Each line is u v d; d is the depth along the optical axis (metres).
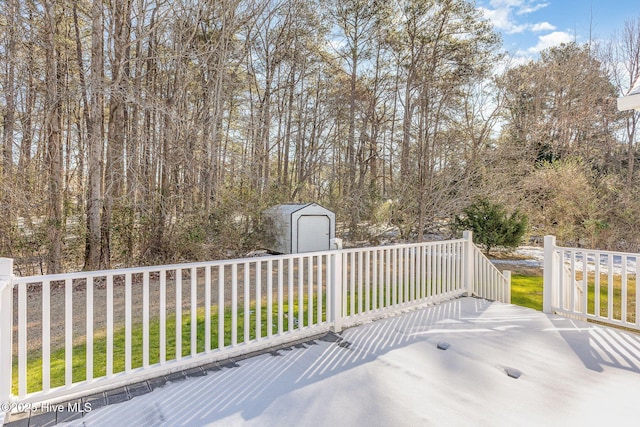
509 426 2.13
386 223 12.55
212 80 8.96
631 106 3.84
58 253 6.40
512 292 7.09
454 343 3.42
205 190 8.27
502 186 11.66
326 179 13.78
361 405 2.35
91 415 2.20
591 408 2.33
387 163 15.04
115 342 3.76
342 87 14.84
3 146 6.42
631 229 10.60
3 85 6.65
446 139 12.11
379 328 3.82
